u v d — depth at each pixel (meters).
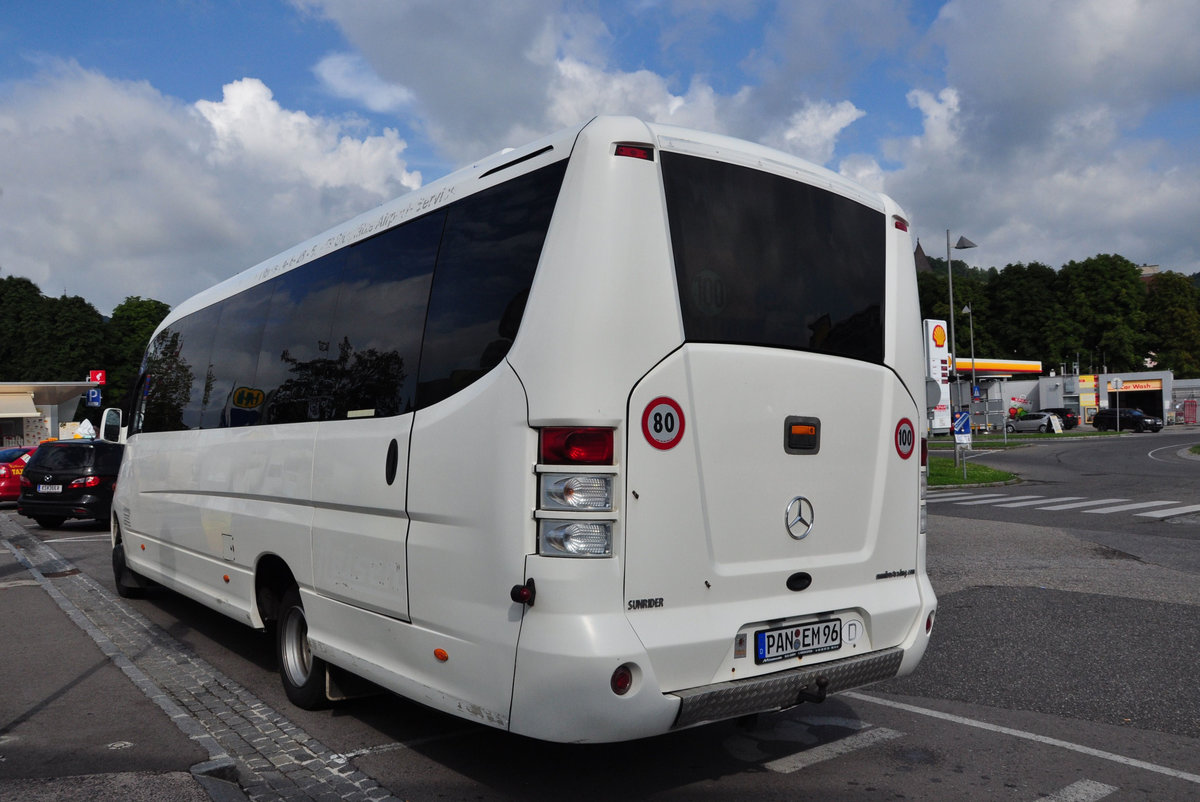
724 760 4.62
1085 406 72.75
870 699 5.73
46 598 9.25
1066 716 5.36
